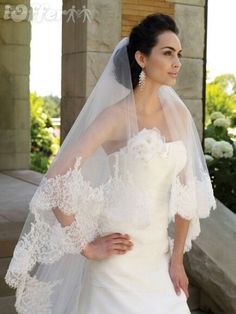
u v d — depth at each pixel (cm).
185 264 404
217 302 394
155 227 217
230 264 394
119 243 213
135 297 213
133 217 212
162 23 215
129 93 218
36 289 231
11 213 526
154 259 219
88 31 483
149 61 214
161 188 217
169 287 221
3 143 864
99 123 212
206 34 530
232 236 422
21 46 866
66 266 235
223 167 546
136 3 498
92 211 214
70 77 514
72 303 234
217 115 611
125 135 213
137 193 211
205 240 409
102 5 486
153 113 220
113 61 224
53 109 1873
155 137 213
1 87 859
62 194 206
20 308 228
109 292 214
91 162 213
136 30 217
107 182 213
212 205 241
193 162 233
